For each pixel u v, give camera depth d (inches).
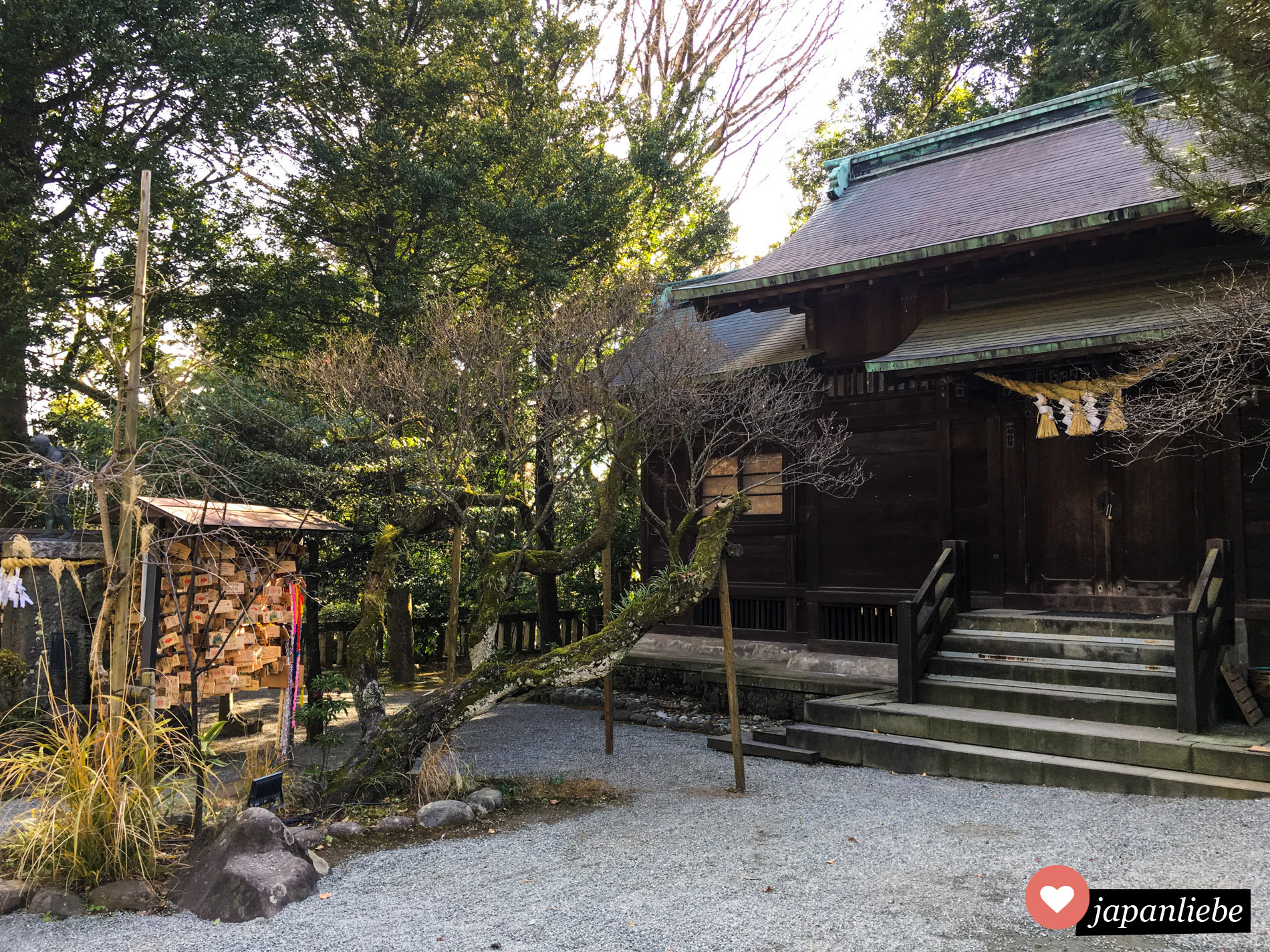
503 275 548.7
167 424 375.9
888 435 393.7
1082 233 320.2
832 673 393.1
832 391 413.1
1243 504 300.2
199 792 190.5
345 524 390.9
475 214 525.7
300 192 533.6
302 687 283.3
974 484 367.6
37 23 417.7
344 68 507.2
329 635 539.2
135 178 449.4
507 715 404.2
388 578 259.0
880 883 166.7
